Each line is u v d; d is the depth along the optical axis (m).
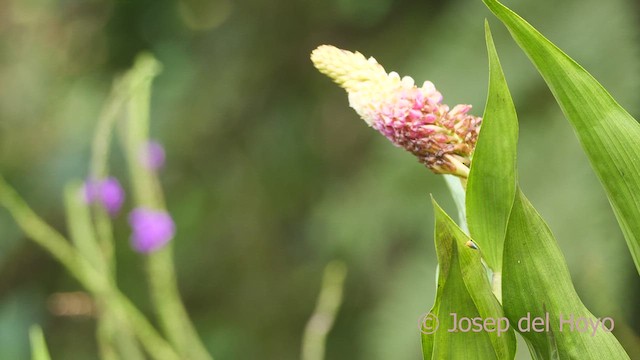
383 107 0.66
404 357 1.48
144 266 2.04
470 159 0.67
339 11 1.84
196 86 1.99
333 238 1.72
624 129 0.65
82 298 1.14
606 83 1.43
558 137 1.45
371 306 1.72
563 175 1.41
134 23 2.02
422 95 0.66
